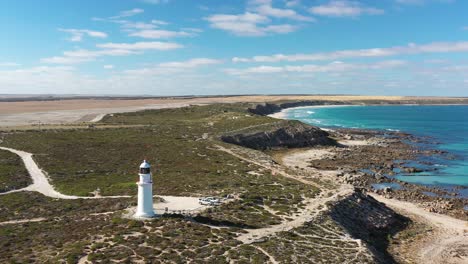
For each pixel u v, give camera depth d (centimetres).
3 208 5522
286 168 8900
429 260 4934
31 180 7238
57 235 4312
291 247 4325
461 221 6425
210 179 7331
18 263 3491
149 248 3912
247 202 5812
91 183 7000
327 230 4984
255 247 4219
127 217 4812
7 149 9762
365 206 6247
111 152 9844
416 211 6862
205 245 4138
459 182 9244
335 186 7094
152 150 10231
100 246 3919
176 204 5506
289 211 5556
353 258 4212
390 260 4869
